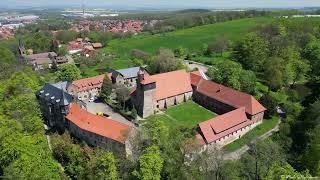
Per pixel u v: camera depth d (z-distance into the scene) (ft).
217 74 455.22
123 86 449.06
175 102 433.07
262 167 236.63
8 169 234.99
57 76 554.87
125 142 286.25
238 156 309.83
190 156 251.19
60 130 374.43
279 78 455.22
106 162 238.68
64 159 293.43
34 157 243.60
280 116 391.04
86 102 453.99
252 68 558.56
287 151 292.61
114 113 411.13
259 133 354.74
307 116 339.77
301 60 515.09
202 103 435.53
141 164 226.17
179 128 337.11
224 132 331.77
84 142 321.73
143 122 381.19
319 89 444.55
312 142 268.00
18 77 429.79
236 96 390.01
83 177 254.88
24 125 323.57
